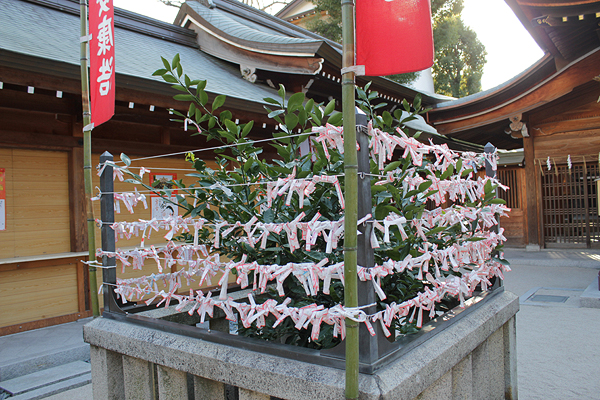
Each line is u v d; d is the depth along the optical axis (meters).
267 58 7.25
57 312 4.54
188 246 2.02
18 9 5.77
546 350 3.73
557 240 11.09
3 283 4.21
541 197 11.02
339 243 1.87
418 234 1.67
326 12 16.69
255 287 1.90
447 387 1.61
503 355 2.33
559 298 5.96
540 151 10.91
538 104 9.30
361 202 1.31
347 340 1.24
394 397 1.25
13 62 3.28
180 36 8.33
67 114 4.57
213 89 5.09
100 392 2.08
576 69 8.53
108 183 2.17
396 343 1.46
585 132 10.36
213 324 2.51
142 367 1.90
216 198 2.10
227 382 1.55
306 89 7.38
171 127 5.46
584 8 6.54
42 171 4.52
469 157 2.25
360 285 1.32
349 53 1.22
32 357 3.50
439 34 17.31
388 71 1.22
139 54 6.00
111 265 2.19
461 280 1.86
